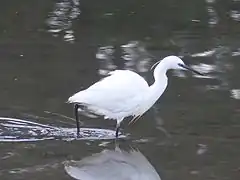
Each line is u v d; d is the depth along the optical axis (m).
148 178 10.14
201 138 11.73
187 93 13.75
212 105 13.11
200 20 19.12
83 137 11.83
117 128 11.80
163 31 18.08
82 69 14.95
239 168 10.49
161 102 13.36
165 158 10.95
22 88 13.88
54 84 14.12
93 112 12.80
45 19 18.95
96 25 18.50
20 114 12.63
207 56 15.95
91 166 10.62
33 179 9.98
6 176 10.11
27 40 17.09
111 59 15.64
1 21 18.69
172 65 11.84
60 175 10.20
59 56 15.89
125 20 19.06
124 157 10.98
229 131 11.97
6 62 15.44
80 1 20.92
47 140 11.70
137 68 14.91
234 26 18.50
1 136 11.78
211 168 10.50
